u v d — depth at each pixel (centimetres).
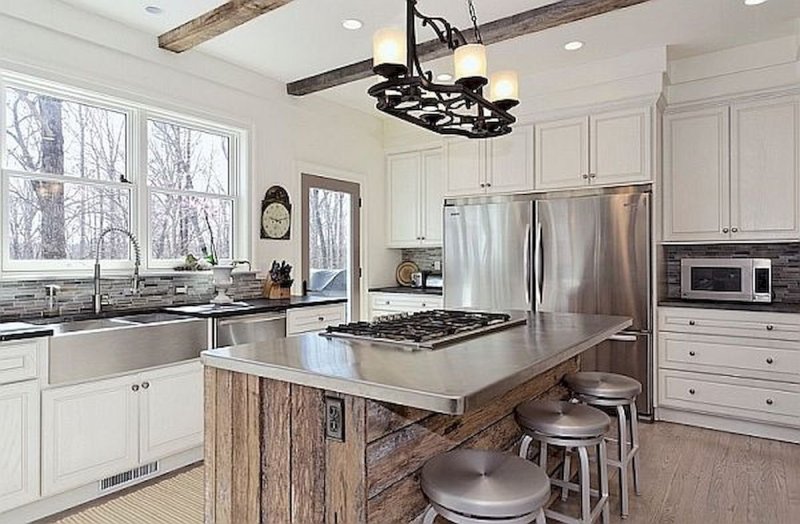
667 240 414
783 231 372
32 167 305
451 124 246
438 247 566
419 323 234
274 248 450
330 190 512
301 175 479
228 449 178
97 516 249
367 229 558
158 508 257
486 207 464
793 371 343
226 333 328
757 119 381
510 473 153
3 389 230
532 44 376
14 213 298
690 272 414
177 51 362
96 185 335
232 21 316
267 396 169
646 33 359
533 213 439
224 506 179
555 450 281
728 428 372
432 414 184
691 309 379
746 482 286
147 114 361
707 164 399
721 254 423
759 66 376
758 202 381
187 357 306
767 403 352
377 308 553
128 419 277
